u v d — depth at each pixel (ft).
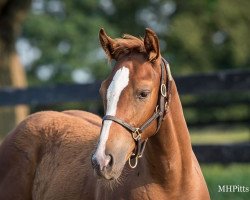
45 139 24.97
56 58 185.98
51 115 25.77
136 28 188.85
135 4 188.34
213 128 82.53
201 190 21.50
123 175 21.17
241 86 36.24
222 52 178.60
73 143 24.35
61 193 23.25
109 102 19.24
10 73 69.05
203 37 177.17
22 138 25.29
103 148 18.76
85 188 22.62
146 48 19.72
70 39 185.98
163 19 188.24
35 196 24.58
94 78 189.26
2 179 25.05
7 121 63.26
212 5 75.51
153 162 20.65
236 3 176.55
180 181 20.94
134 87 19.24
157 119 19.94
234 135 83.25
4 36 68.74
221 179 41.55
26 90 42.34
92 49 187.83
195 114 135.44
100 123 26.30
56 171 23.95
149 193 20.81
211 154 36.32
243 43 177.88
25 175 24.85
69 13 189.67
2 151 25.49
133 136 19.34
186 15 177.17
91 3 188.96
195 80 37.06
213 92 36.86
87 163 23.25
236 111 135.03
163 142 20.48
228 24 176.55
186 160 21.01
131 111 19.17
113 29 184.55
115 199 21.13
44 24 184.24
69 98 41.06
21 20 69.82
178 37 173.17
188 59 176.55
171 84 20.54
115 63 20.04
